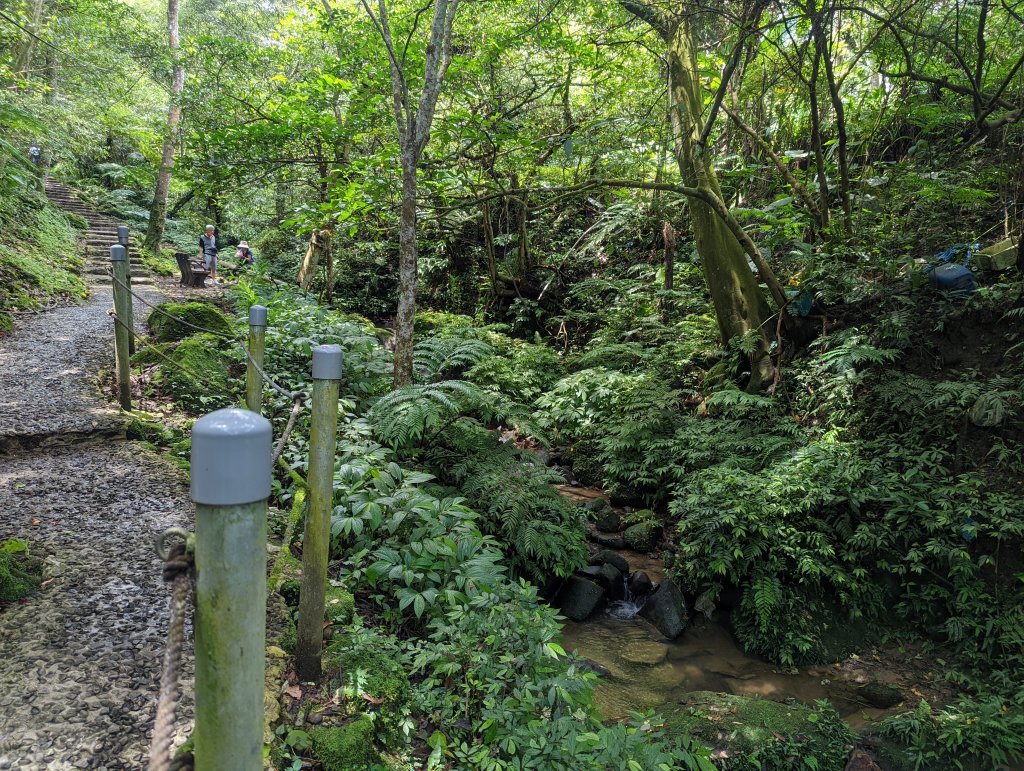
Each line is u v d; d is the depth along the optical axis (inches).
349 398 245.9
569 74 402.6
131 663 105.6
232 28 817.5
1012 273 257.3
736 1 277.9
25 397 222.5
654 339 375.9
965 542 196.7
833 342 272.4
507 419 245.0
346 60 356.2
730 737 144.9
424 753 107.0
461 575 141.3
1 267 387.2
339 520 146.3
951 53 327.3
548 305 515.8
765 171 384.5
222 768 49.8
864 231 295.6
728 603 207.6
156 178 680.4
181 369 219.5
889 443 231.1
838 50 362.0
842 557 203.0
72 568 130.8
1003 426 213.9
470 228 577.3
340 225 331.6
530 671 121.2
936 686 177.9
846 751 145.9
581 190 287.3
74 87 593.6
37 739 88.0
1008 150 297.6
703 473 238.7
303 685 110.0
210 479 46.5
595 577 216.7
